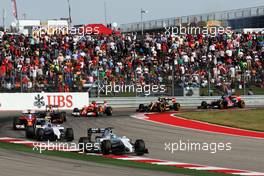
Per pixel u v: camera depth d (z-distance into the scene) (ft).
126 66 437.58
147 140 217.36
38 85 380.58
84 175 133.49
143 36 527.40
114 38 506.48
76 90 387.34
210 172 143.84
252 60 478.18
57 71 392.06
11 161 159.12
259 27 603.26
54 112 287.48
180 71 428.97
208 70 422.82
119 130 254.47
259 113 330.54
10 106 368.68
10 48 450.30
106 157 168.76
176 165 155.43
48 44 470.80
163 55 478.59
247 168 151.12
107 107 333.42
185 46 495.00
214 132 247.91
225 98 372.58
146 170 144.87
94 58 451.12
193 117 315.37
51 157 168.35
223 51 479.00
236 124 280.92
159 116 324.19
